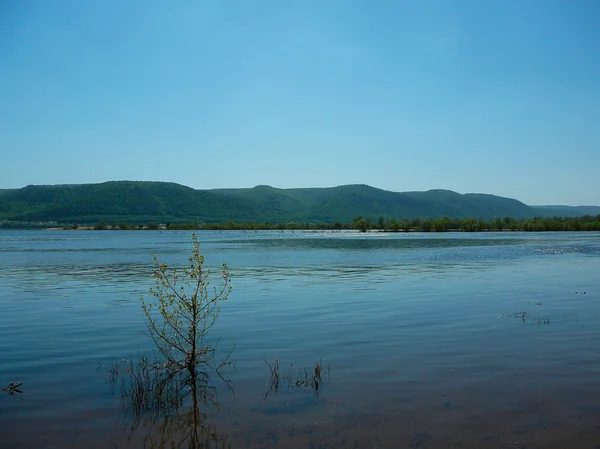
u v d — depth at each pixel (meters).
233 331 19.02
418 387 12.57
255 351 16.12
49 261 55.66
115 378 13.62
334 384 12.89
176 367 13.80
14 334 18.89
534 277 36.28
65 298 27.89
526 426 10.30
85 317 22.17
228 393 12.41
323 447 9.57
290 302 25.70
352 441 9.78
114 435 10.20
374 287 31.36
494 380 13.01
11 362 15.16
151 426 10.60
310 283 33.62
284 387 12.74
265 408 11.45
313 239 120.12
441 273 39.62
